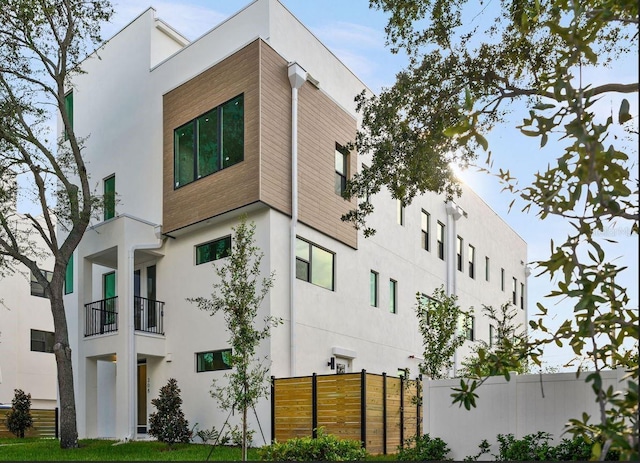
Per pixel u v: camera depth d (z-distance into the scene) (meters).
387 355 18.16
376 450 12.47
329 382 12.82
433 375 12.95
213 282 15.03
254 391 10.23
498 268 29.34
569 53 4.74
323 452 9.53
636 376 3.87
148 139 17.45
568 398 8.20
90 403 16.42
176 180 16.12
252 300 10.90
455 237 23.89
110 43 19.30
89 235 16.94
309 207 15.42
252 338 10.44
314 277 15.54
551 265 4.55
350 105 18.34
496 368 5.05
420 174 11.02
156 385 15.88
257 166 13.95
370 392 12.55
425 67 10.51
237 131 14.61
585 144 3.93
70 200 15.09
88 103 19.86
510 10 9.46
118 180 18.22
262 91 14.27
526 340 5.48
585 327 4.23
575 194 4.20
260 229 14.30
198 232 15.73
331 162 16.64
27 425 20.06
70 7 15.02
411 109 10.72
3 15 14.56
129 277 15.54
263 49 14.46
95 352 16.12
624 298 4.63
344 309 16.44
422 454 8.97
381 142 11.36
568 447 7.70
